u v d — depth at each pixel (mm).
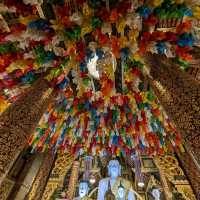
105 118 6598
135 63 5258
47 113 5922
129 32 4691
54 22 4395
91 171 7340
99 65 5344
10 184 6098
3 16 4410
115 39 4812
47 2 4270
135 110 6277
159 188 6809
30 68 4918
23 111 4285
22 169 6527
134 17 4328
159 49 4652
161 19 4500
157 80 4684
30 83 5152
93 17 4461
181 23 4395
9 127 3938
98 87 5914
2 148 3748
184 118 3830
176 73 4387
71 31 4570
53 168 7344
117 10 4324
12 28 4414
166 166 6977
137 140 6875
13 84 5074
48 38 4559
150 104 6000
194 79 4098
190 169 6340
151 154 7168
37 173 6723
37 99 4727
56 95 5594
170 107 4141
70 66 5207
